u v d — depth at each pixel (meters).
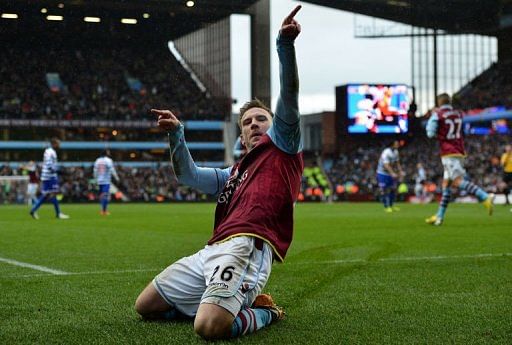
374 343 3.84
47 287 6.01
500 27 49.19
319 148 57.47
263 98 49.06
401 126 46.25
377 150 48.81
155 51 57.03
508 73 54.06
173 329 4.14
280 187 4.13
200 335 3.84
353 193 43.56
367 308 4.92
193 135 53.12
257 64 49.16
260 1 48.94
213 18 49.59
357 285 6.04
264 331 4.12
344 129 46.09
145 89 54.28
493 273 6.79
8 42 54.03
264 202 4.08
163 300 4.29
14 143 49.16
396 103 46.09
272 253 4.12
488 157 47.31
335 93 46.69
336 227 14.05
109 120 50.91
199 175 4.50
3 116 48.75
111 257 8.62
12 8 45.88
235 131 53.69
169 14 47.97
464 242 10.33
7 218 19.08
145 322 4.38
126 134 51.91
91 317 4.61
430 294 5.54
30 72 52.72
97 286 6.07
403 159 47.84
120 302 5.22
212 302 3.82
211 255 4.03
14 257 8.62
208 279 4.00
